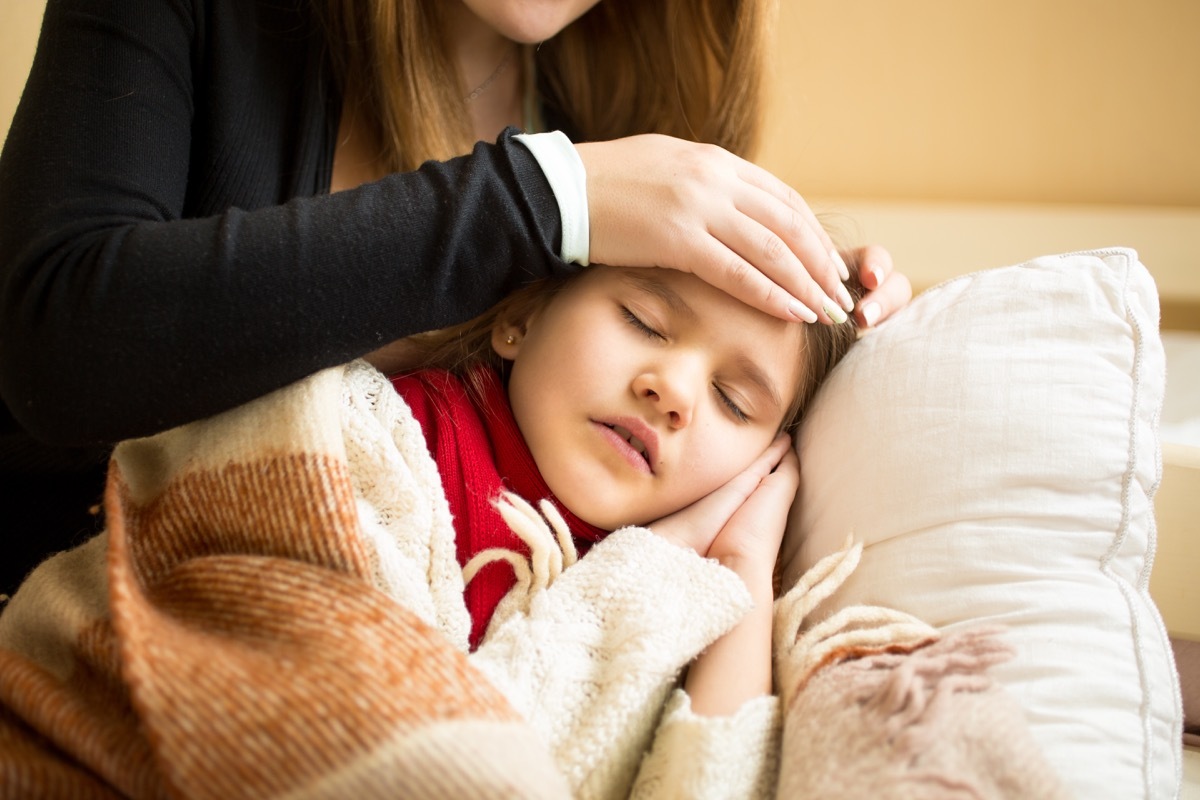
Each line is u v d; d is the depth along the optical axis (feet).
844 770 1.87
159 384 2.08
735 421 2.83
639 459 2.67
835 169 6.04
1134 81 5.45
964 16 5.60
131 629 1.73
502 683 2.12
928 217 5.58
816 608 2.56
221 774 1.60
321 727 1.63
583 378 2.68
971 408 2.56
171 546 2.19
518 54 3.79
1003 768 1.84
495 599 2.48
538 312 2.92
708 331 2.70
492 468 2.69
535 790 1.68
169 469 2.35
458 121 3.41
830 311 2.69
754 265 2.56
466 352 3.03
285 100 2.96
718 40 3.71
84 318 2.03
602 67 3.92
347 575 2.02
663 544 2.46
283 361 2.14
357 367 2.55
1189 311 4.97
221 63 2.75
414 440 2.45
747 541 2.59
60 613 2.10
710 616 2.35
